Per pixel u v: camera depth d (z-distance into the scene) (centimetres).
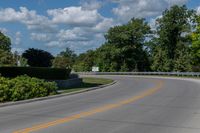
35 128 1241
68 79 3747
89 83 4156
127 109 1803
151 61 11106
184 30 10275
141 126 1298
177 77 6162
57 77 3706
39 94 2480
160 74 7456
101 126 1291
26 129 1219
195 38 8100
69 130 1205
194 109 1806
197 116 1559
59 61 10325
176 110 1762
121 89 3316
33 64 7094
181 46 10162
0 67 3500
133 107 1889
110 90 3222
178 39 10431
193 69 8319
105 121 1410
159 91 2994
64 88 3366
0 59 6091
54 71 3681
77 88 3359
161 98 2388
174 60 9844
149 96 2541
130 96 2561
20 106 2014
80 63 12075
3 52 6322
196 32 8112
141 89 3253
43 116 1566
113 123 1361
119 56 11350
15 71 3559
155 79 5338
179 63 9288
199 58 8769
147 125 1320
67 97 2578
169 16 10544
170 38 10525
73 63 12681
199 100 2252
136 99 2327
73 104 2077
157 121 1416
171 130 1223
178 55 10012
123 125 1316
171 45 10506
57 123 1357
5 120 1447
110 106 1939
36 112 1717
